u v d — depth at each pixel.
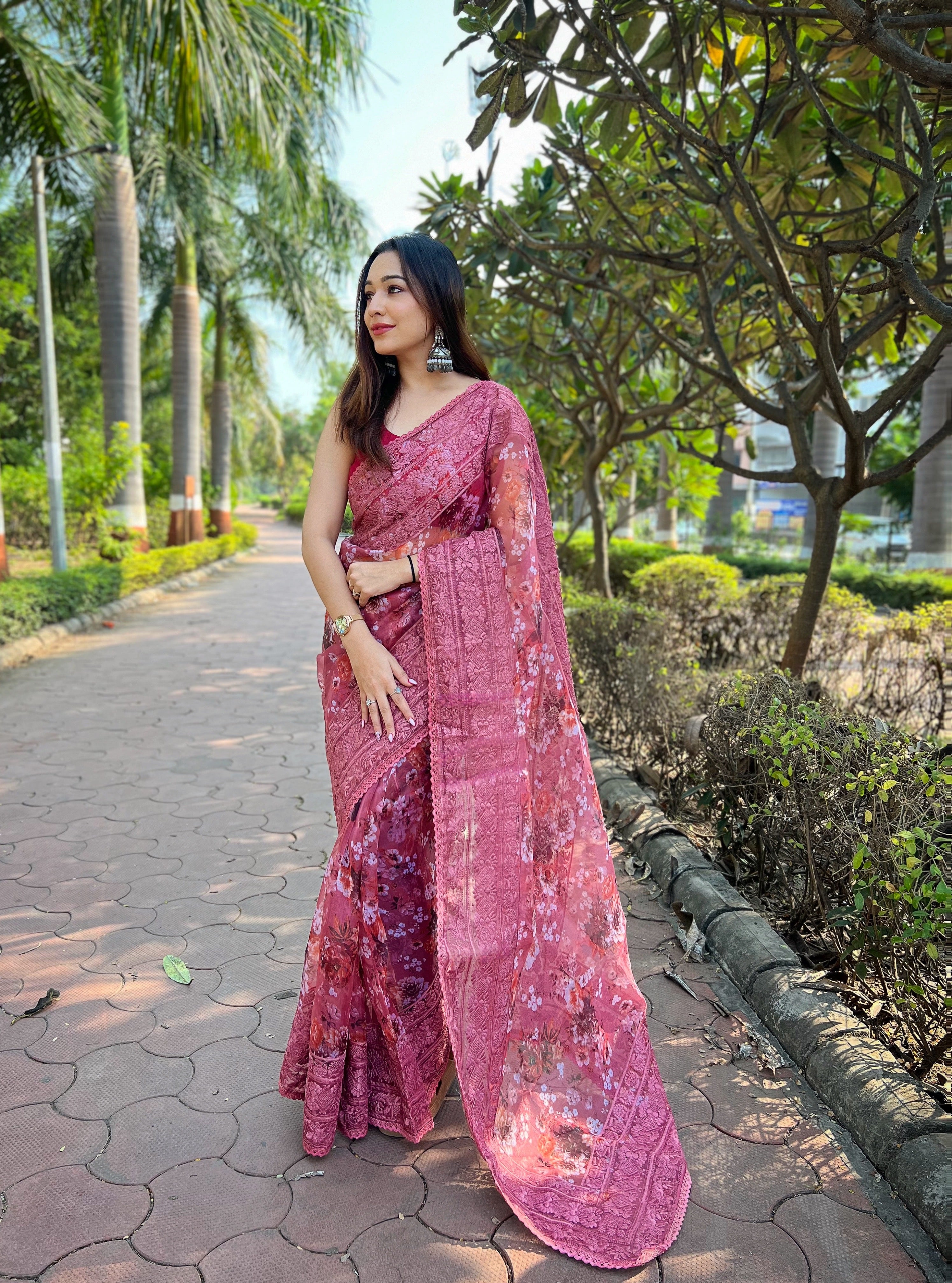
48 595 7.88
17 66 7.96
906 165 2.52
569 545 11.23
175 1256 1.42
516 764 1.66
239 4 8.03
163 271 15.32
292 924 2.54
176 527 14.80
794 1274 1.41
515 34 2.34
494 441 1.66
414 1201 1.54
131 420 11.40
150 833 3.25
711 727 2.77
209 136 9.45
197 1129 1.71
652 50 2.89
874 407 3.08
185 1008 2.12
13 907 2.64
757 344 5.14
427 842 1.67
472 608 1.62
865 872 1.93
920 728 4.13
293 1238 1.46
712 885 2.58
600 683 4.37
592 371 5.30
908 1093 1.70
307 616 9.57
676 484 8.88
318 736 4.65
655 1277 1.40
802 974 2.12
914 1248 1.46
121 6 7.45
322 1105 1.61
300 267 14.56
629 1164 1.59
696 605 6.34
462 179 4.34
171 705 5.34
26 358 15.20
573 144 3.99
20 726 4.83
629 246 4.42
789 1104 1.81
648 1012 2.13
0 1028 2.03
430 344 1.69
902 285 2.34
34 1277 1.38
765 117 3.12
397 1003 1.64
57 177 10.43
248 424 23.61
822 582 3.41
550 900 1.72
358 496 1.68
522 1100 1.65
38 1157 1.63
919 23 1.69
